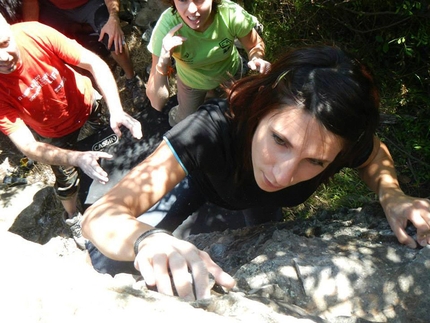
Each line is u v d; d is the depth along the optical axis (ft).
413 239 6.10
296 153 4.74
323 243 6.42
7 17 15.28
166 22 10.46
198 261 4.03
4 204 15.79
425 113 13.92
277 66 5.04
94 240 4.79
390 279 5.72
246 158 5.63
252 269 5.95
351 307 5.55
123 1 18.11
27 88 9.78
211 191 7.39
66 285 3.56
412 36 13.33
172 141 5.67
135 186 5.39
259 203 7.18
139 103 17.02
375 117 5.07
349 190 13.39
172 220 8.86
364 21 14.49
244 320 3.69
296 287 5.71
